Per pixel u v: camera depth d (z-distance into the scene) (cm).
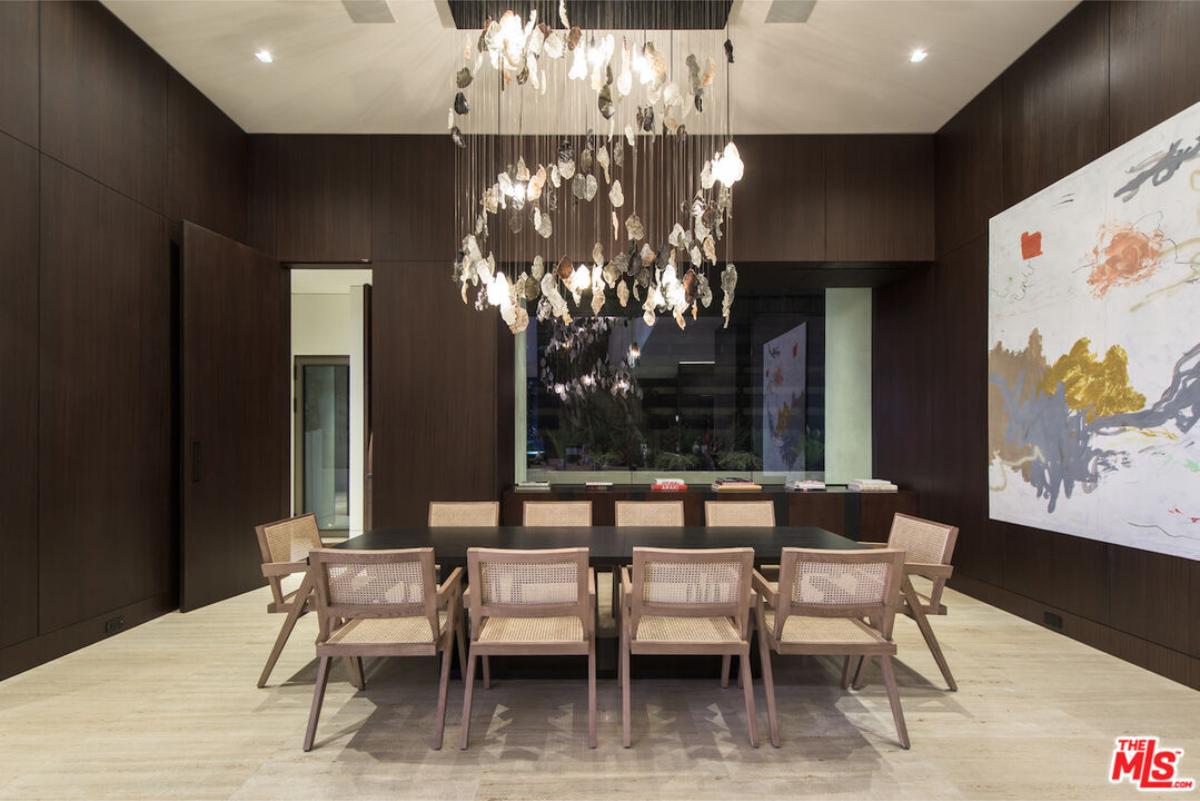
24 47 317
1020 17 368
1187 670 290
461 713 266
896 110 478
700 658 308
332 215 514
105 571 363
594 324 614
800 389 618
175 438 426
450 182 515
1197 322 283
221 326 448
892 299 582
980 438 448
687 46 394
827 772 220
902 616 402
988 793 208
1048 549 378
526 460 610
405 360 512
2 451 302
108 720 260
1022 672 311
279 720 260
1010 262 413
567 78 423
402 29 380
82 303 351
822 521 535
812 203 513
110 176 372
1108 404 331
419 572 234
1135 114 318
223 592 446
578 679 302
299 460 725
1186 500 288
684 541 320
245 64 420
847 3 355
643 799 204
